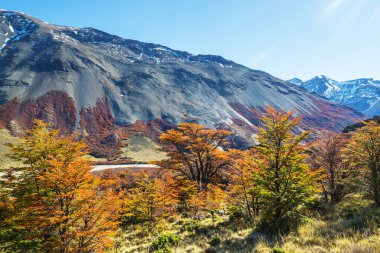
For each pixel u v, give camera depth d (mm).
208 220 19156
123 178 34031
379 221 10867
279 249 9594
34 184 14570
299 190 13766
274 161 14742
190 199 25328
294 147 14531
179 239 15070
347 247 8281
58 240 10734
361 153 16719
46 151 15750
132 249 15180
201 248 13078
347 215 14148
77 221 11430
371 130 16422
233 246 12266
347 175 19156
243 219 17188
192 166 38062
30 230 12391
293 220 13602
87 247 11117
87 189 12297
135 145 95688
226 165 33469
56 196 10906
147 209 21047
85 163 13398
